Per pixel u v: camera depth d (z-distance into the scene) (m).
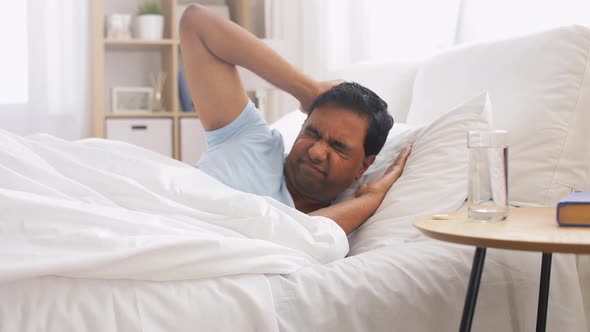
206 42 1.44
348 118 1.39
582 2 2.00
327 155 1.39
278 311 0.98
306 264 1.11
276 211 1.17
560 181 1.44
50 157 1.14
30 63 3.48
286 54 3.41
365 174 1.57
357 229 1.42
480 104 1.47
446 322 1.10
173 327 0.90
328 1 3.23
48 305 0.85
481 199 1.02
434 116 1.77
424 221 1.02
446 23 2.55
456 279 1.13
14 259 0.88
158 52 3.99
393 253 1.15
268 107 3.68
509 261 1.18
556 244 0.80
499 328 1.15
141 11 3.75
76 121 3.58
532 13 2.15
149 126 3.62
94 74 3.54
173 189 1.17
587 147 1.47
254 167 1.43
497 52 1.65
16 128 3.59
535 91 1.50
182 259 0.93
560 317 1.22
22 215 0.92
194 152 3.71
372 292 1.05
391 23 2.84
